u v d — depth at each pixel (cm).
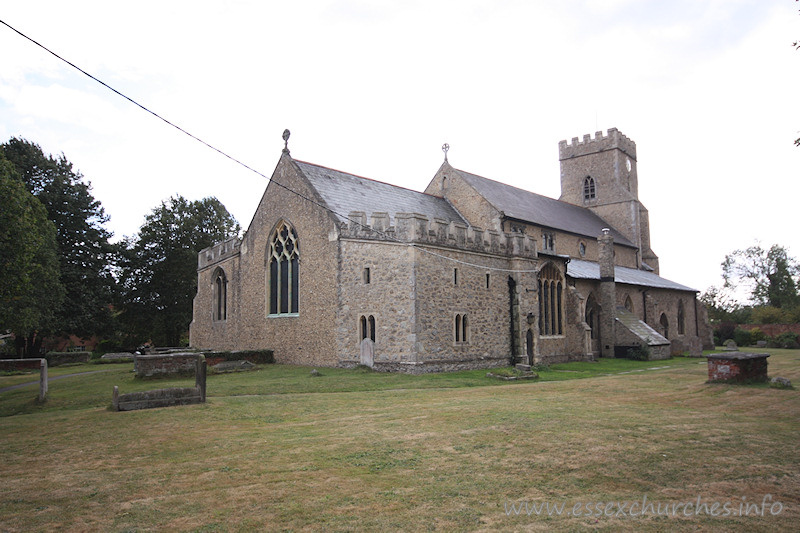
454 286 2880
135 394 1623
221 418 1452
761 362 1877
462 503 766
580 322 3772
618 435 1135
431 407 1561
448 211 3928
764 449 1023
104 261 5234
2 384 2861
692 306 5816
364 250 2833
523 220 4044
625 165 6475
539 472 901
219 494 824
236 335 3772
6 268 2356
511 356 3222
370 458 1004
